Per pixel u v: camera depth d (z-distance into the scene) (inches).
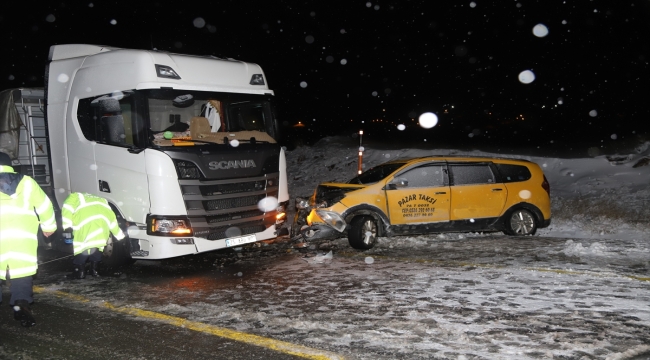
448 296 265.9
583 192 573.0
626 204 508.4
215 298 276.8
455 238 429.1
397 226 398.0
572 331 212.8
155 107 345.1
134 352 204.2
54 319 247.9
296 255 381.4
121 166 335.0
